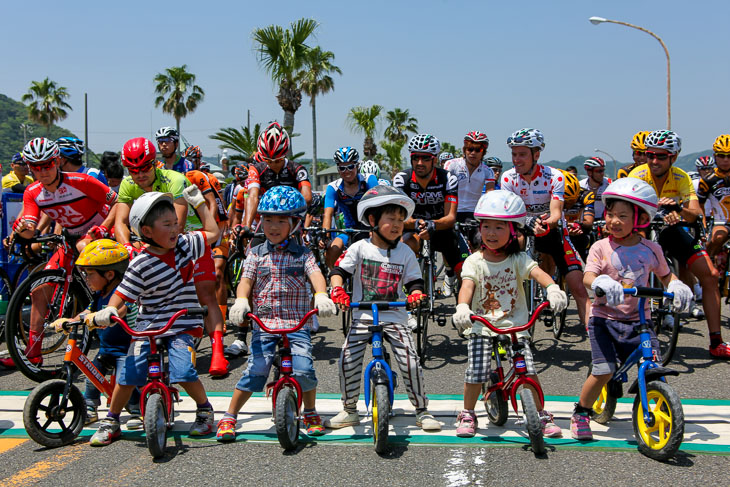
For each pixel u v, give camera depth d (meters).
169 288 3.94
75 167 6.06
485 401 4.22
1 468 3.57
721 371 5.34
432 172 6.21
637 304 3.80
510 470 3.42
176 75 51.84
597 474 3.35
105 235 5.21
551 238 5.45
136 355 3.85
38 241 5.33
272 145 6.09
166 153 7.07
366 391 3.63
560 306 3.62
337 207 6.86
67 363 3.91
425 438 3.94
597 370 3.75
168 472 3.48
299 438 3.97
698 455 3.59
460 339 6.76
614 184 3.97
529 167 5.54
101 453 3.78
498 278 3.98
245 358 6.10
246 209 6.13
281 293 4.05
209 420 4.06
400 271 4.13
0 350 6.20
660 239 5.91
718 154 6.63
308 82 40.94
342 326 7.24
